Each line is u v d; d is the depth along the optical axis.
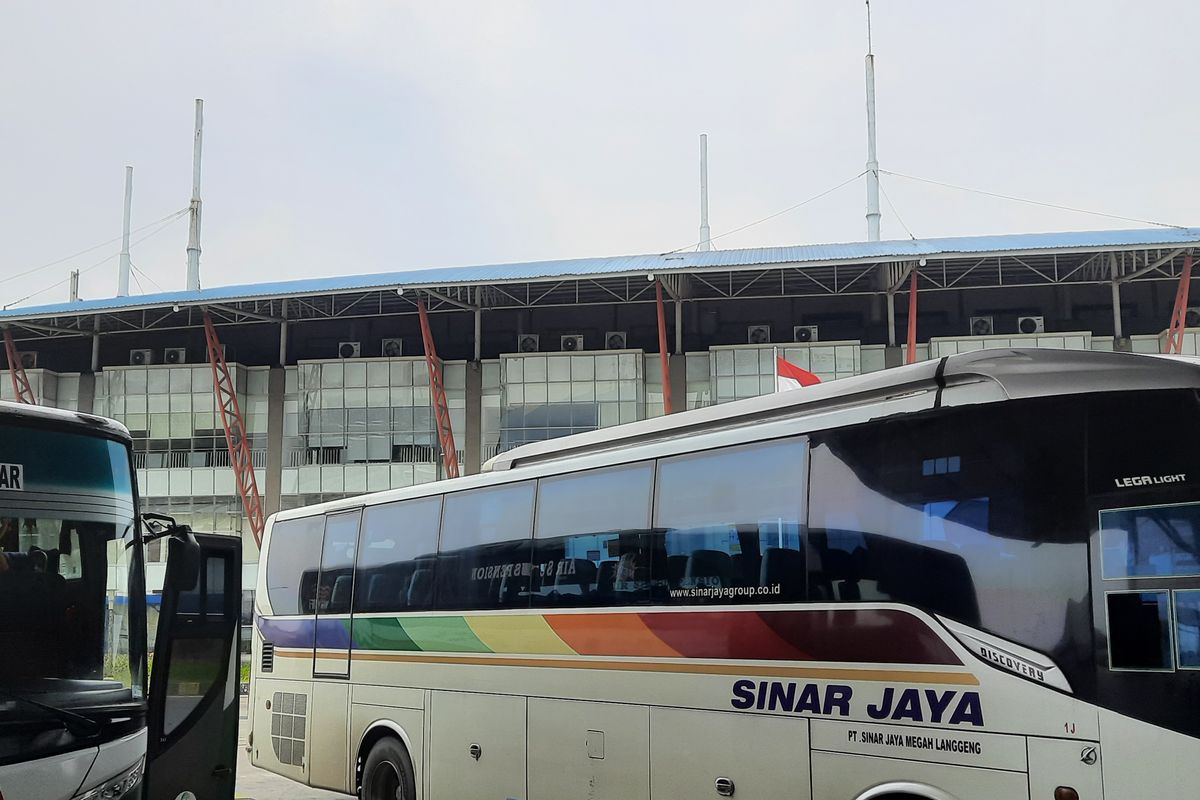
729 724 6.86
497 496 9.30
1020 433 5.62
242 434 50.75
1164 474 5.12
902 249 43.06
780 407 7.11
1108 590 5.16
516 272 46.94
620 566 7.90
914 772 5.77
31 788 5.02
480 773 8.91
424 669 9.69
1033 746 5.28
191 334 54.69
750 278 46.44
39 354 56.09
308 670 11.29
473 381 50.22
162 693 6.66
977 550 5.67
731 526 7.10
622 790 7.59
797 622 6.52
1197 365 5.20
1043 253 40.09
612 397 47.72
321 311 51.78
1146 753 4.93
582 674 8.05
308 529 11.87
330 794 13.63
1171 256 40.53
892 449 6.23
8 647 5.30
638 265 45.94
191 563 6.59
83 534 5.78
